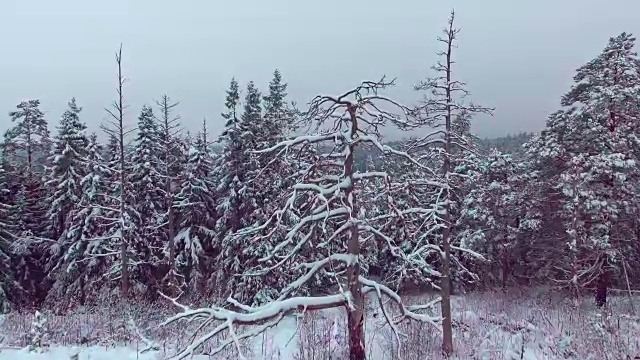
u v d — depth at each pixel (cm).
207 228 2705
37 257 3156
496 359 1201
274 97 2569
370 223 1170
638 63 2216
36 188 3281
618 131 2197
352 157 1027
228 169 2419
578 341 1251
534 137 2822
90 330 1479
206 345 1270
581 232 2230
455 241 2772
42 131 3919
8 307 2653
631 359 1073
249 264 2144
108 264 2595
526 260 3094
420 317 1088
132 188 2733
